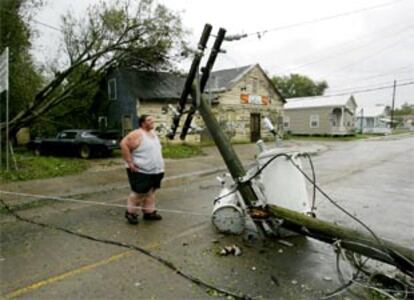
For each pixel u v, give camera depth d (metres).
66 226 5.02
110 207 6.16
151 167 4.98
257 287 3.14
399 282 3.09
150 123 5.04
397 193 7.03
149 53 15.99
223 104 20.94
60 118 19.86
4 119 13.97
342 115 31.17
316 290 3.08
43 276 3.39
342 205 6.06
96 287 3.16
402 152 15.83
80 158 13.55
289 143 22.25
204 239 4.38
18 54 14.17
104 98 20.81
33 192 7.36
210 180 8.91
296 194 4.39
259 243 4.23
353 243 3.34
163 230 4.76
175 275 3.39
